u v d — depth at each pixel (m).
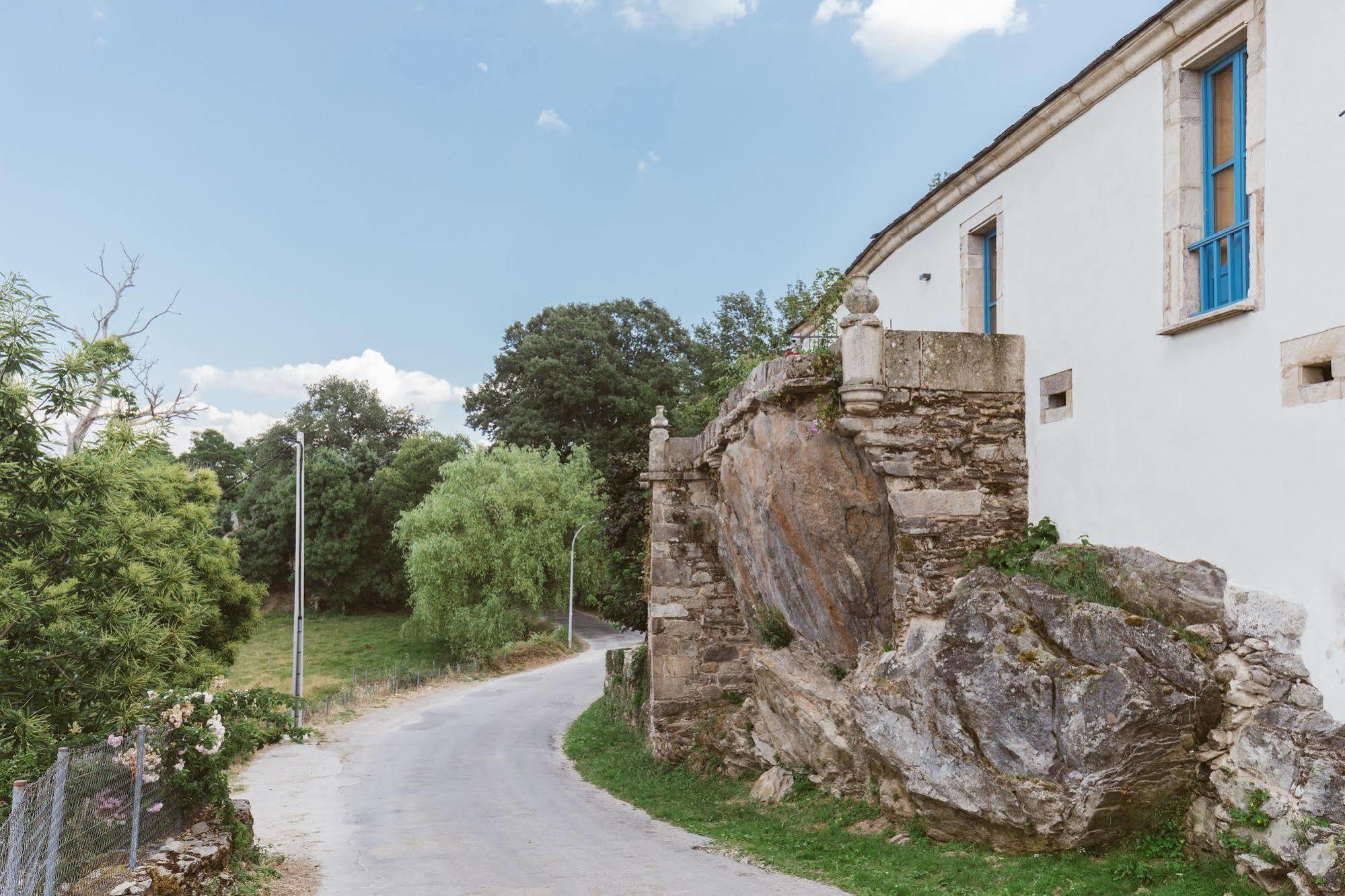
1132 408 8.59
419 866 9.86
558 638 43.31
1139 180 8.55
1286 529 6.95
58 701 9.45
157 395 16.41
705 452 15.04
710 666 16.22
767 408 11.60
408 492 58.12
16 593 9.27
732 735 14.62
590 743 19.41
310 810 13.65
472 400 54.84
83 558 10.16
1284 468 6.96
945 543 9.95
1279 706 6.95
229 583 24.92
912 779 8.93
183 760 8.85
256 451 65.31
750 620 14.76
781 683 12.57
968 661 8.55
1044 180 10.01
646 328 53.84
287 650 44.47
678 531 16.44
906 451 10.05
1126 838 7.71
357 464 58.25
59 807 6.41
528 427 49.03
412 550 38.19
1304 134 6.82
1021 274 10.41
